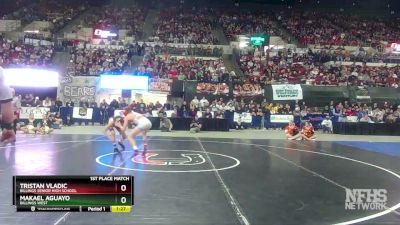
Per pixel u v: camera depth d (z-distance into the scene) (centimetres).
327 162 1144
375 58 3503
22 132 1923
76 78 2711
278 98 2723
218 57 3481
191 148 1426
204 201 641
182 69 3030
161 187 739
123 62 3089
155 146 1463
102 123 2453
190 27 4306
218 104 2536
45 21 4100
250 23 4556
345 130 2416
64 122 2414
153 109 2386
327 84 2950
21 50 3119
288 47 3928
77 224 506
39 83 2591
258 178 856
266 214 573
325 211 597
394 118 2470
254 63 3300
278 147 1550
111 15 4475
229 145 1577
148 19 4562
